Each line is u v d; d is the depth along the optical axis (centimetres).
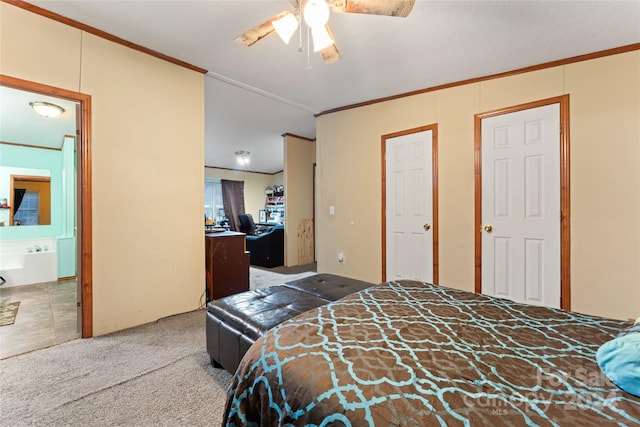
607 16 195
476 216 295
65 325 243
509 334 108
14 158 417
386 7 151
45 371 174
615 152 233
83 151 214
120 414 139
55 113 302
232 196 784
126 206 236
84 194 214
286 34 162
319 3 142
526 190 270
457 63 265
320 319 123
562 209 254
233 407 99
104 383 163
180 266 270
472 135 296
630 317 229
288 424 81
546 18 199
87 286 217
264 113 417
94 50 218
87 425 132
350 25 209
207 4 191
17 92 266
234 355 159
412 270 337
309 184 557
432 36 222
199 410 143
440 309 133
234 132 514
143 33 223
